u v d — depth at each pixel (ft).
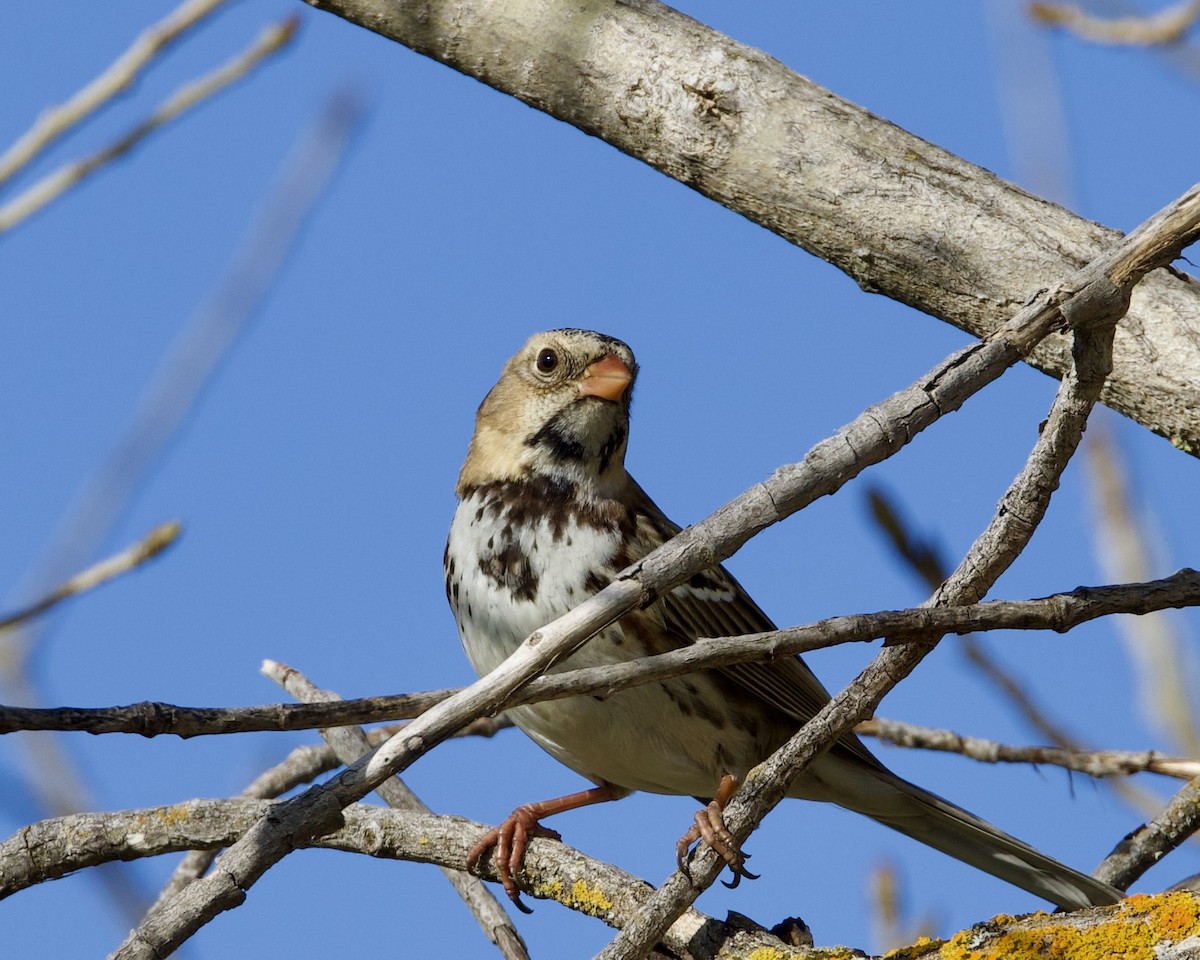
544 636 17.01
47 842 25.30
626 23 25.57
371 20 26.45
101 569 24.40
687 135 25.04
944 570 26.35
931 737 30.99
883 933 27.25
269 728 17.60
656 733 31.55
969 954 20.62
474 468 33.83
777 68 25.14
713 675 31.76
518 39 25.80
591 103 25.63
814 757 20.21
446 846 27.20
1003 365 18.10
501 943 26.71
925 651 19.65
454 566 32.63
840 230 24.56
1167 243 17.65
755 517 17.51
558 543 31.65
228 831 25.17
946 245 24.06
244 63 25.00
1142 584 19.77
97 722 16.69
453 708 16.85
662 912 20.08
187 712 17.08
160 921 17.42
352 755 29.68
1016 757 29.89
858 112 24.95
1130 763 28.73
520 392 33.42
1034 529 19.01
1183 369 23.04
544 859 27.02
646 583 17.21
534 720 31.65
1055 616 19.20
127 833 25.25
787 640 18.02
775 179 24.75
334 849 27.68
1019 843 30.58
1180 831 27.91
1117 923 20.21
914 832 33.06
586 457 32.63
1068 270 23.45
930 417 18.01
